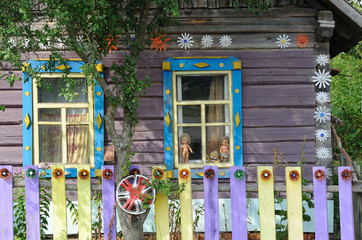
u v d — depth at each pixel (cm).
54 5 404
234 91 612
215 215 417
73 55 614
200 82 621
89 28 454
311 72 620
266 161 618
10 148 618
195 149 618
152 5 612
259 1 590
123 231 435
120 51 618
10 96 617
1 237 421
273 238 410
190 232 420
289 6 620
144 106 620
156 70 618
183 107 620
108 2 446
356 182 451
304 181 551
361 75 1426
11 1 429
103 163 611
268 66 620
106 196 421
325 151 614
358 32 629
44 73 612
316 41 620
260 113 620
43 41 416
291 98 619
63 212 421
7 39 428
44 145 617
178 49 619
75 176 610
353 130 1212
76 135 619
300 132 618
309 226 605
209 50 620
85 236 421
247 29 618
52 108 617
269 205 412
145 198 408
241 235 414
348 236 411
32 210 422
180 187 416
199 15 618
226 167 614
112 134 455
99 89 611
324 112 616
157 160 619
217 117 621
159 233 421
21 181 428
